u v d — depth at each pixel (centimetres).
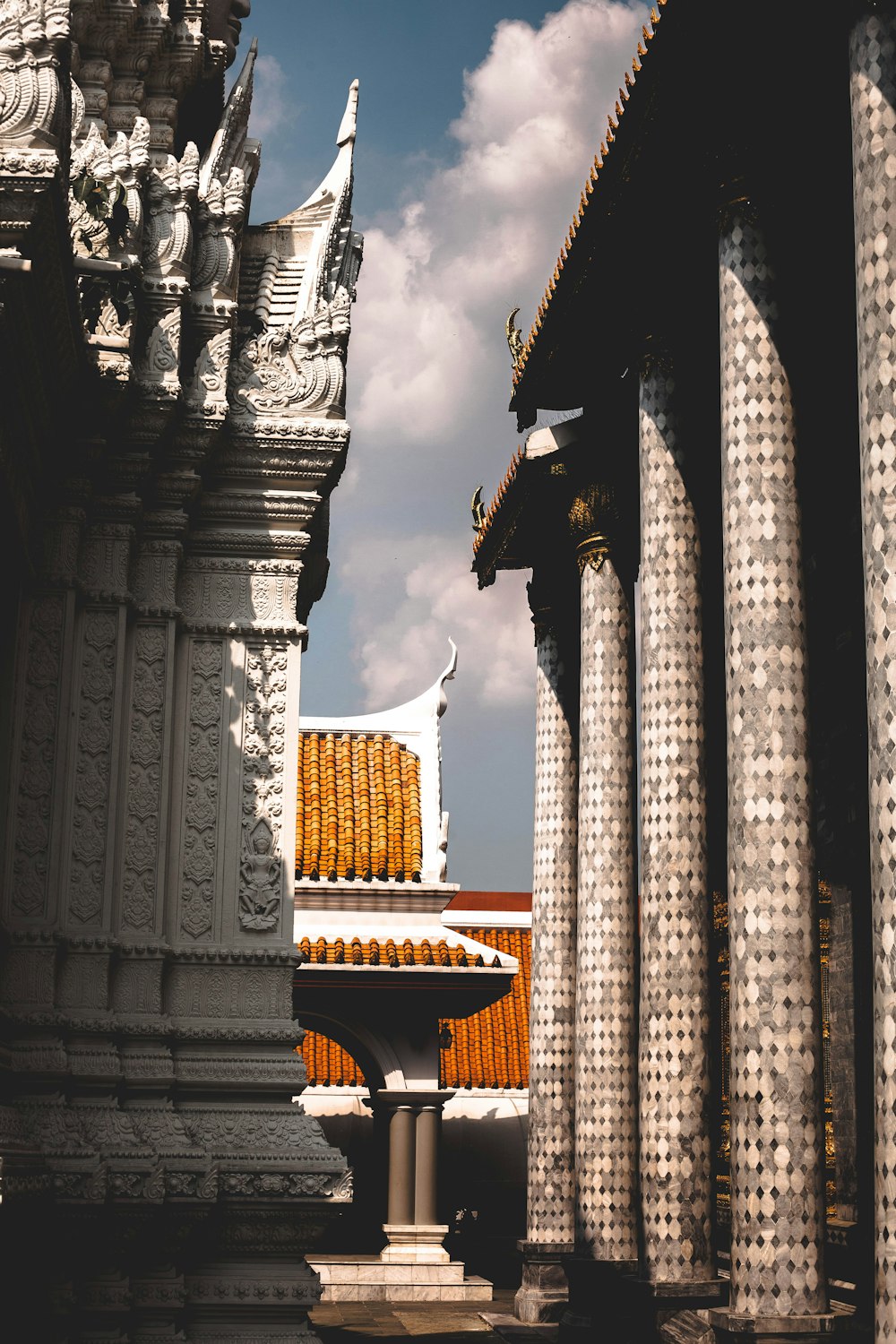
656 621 1602
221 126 1370
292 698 1208
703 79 1372
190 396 1195
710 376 1781
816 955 1214
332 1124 2856
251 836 1174
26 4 907
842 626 1680
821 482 1759
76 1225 990
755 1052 1190
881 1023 941
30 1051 1043
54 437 1103
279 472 1237
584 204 1641
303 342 1261
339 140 1416
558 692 2261
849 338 1667
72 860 1111
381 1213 2517
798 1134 1171
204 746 1186
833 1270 1537
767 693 1252
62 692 1116
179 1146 1047
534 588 2314
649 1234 1473
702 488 2052
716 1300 1430
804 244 1538
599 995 1864
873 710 979
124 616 1155
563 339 1855
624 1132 1820
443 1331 1970
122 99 1332
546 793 2230
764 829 1226
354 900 2531
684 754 1561
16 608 1098
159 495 1195
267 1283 1065
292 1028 1133
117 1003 1104
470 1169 2909
